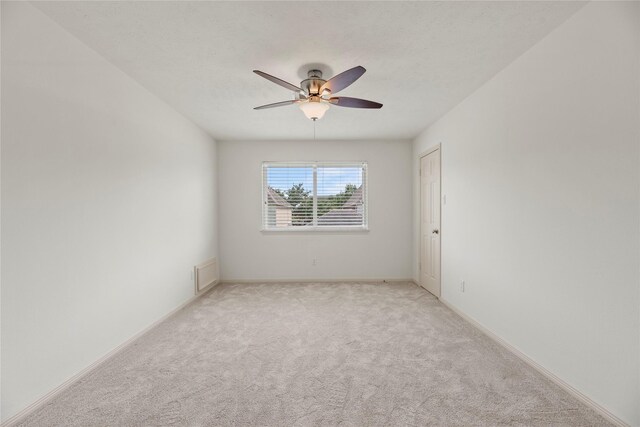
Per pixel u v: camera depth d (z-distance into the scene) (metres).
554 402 1.74
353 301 3.73
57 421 1.62
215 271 4.51
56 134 1.86
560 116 1.87
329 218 4.84
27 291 1.69
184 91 2.84
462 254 3.15
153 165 2.93
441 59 2.26
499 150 2.50
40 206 1.77
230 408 1.71
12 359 1.62
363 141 4.77
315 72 2.42
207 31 1.90
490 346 2.47
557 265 1.91
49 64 1.81
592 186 1.67
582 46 1.71
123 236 2.49
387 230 4.79
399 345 2.49
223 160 4.72
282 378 2.01
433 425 1.56
